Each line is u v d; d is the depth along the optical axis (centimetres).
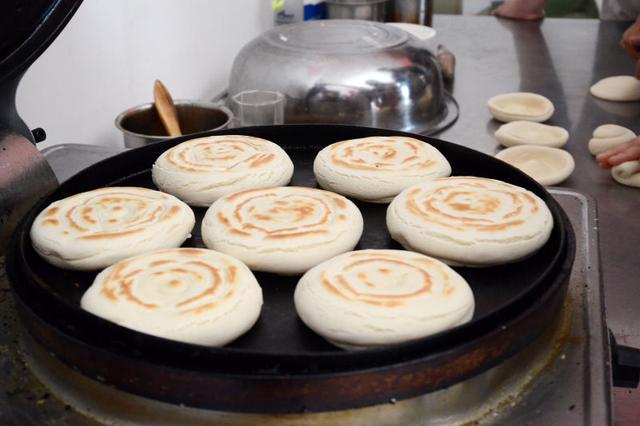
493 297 59
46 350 51
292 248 60
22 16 59
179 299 54
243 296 55
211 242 62
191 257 58
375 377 47
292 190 68
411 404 49
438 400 50
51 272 61
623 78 121
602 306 59
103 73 88
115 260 60
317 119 98
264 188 68
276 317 57
